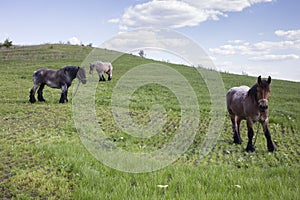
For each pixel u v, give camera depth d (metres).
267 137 7.92
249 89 8.00
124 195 4.54
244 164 6.55
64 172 5.57
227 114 12.76
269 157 7.21
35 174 5.46
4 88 18.33
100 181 5.14
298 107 15.84
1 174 5.57
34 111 12.16
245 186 4.94
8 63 33.06
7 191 4.89
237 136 8.70
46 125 9.96
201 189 4.80
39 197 4.74
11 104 13.48
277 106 15.77
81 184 5.05
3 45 49.84
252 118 7.88
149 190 4.77
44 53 41.59
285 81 33.03
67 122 10.31
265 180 5.21
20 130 9.19
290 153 7.76
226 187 4.91
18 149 6.94
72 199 4.61
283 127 11.15
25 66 30.34
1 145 7.32
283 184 4.99
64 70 14.16
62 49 47.12
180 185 5.04
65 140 7.89
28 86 19.61
